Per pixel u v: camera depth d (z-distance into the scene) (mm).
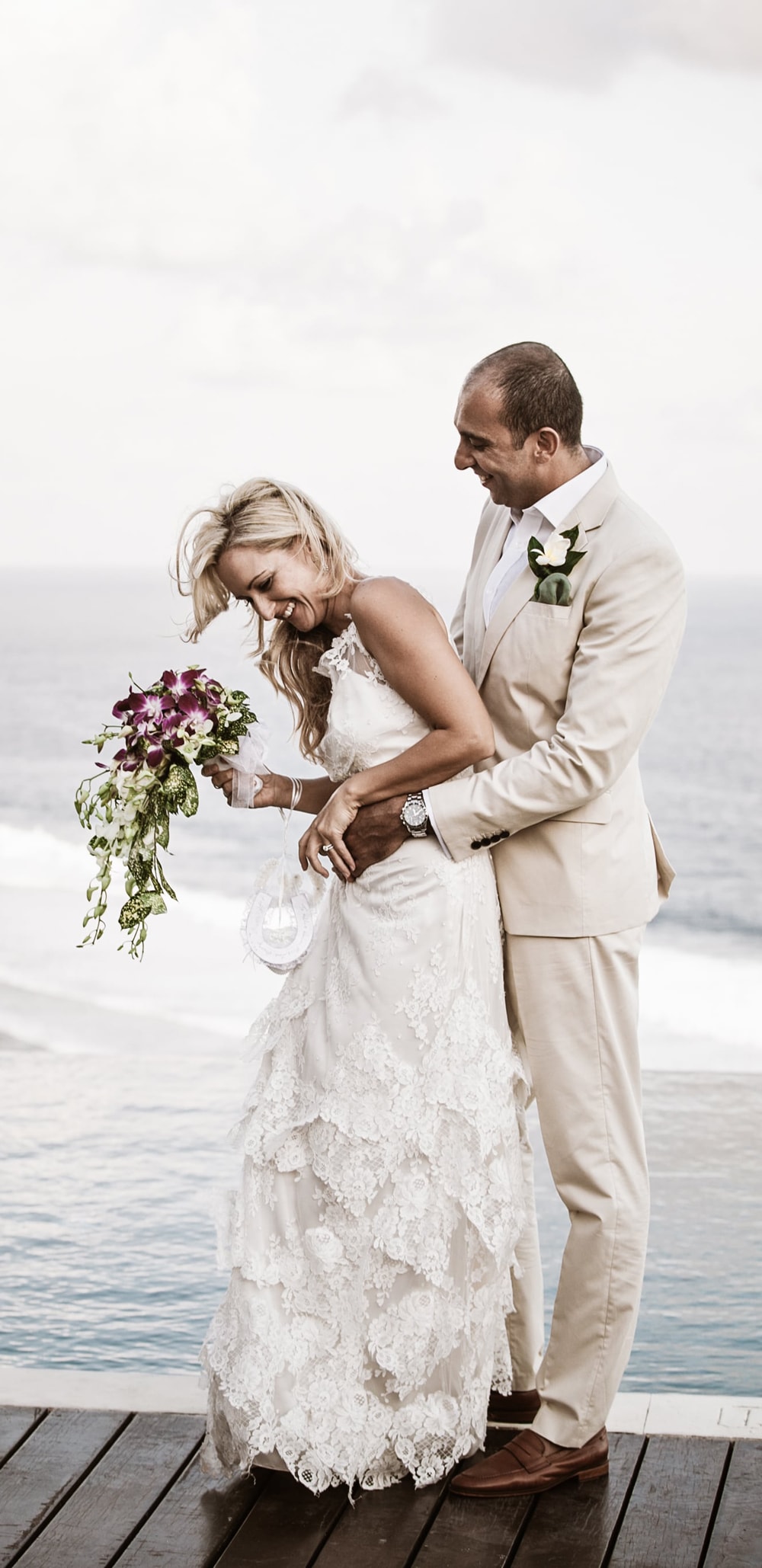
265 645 2549
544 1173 4613
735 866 15445
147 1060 6020
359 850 2357
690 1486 2293
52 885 14609
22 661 28984
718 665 22078
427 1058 2309
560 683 2352
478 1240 2326
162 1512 2238
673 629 2285
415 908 2318
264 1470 2357
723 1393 3049
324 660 2396
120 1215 4039
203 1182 4293
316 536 2336
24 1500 2254
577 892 2326
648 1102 5273
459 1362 2326
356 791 2334
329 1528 2205
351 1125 2303
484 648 2412
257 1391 2254
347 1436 2273
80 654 29297
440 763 2285
